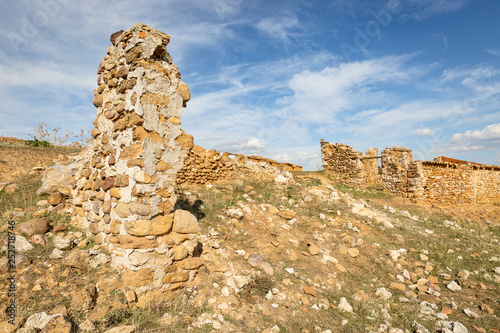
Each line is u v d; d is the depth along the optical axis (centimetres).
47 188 627
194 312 385
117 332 307
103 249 442
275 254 608
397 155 1723
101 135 520
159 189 418
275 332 376
